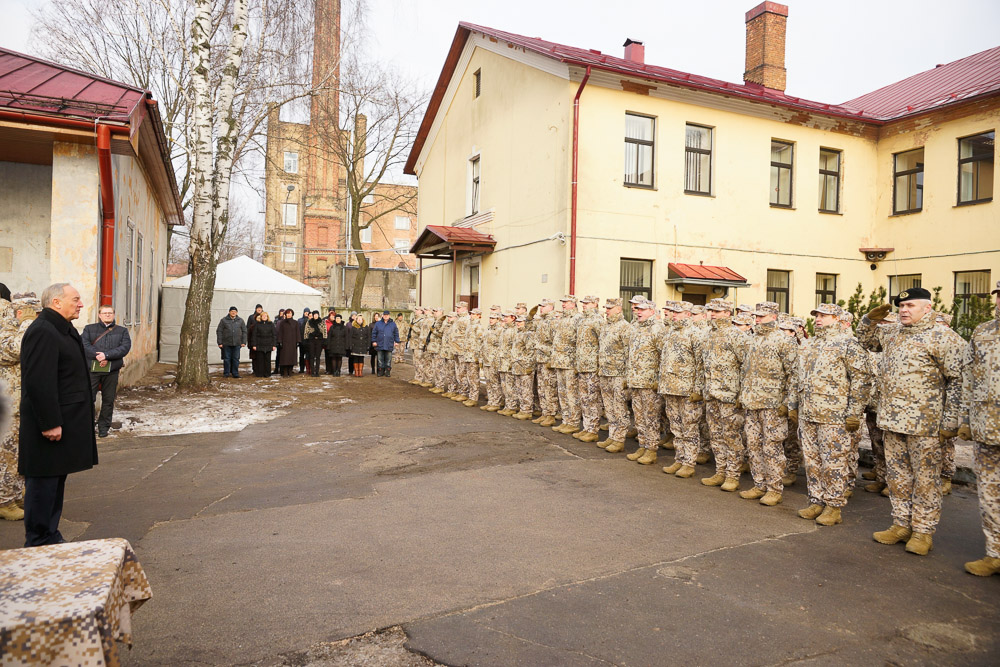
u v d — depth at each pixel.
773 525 5.95
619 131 14.77
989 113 15.47
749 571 4.81
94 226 9.57
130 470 7.55
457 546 5.19
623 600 4.25
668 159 15.35
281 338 16.97
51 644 2.10
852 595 4.44
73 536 5.30
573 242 14.15
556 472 7.66
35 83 9.48
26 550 2.66
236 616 3.95
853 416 5.95
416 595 4.27
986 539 4.94
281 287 22.02
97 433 9.21
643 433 8.33
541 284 15.17
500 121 17.30
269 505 6.26
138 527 5.58
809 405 6.10
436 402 13.32
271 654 3.53
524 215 15.98
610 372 8.93
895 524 5.57
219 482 7.09
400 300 35.69
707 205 15.82
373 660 3.48
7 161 10.91
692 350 7.58
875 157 18.19
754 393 6.71
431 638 3.71
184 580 4.48
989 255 15.43
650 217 15.12
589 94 14.43
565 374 10.14
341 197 48.84
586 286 14.38
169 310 20.89
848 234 17.81
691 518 6.07
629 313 15.09
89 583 2.35
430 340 15.16
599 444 9.18
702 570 4.80
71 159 9.49
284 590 4.33
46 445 4.58
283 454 8.45
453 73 20.47
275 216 49.19
